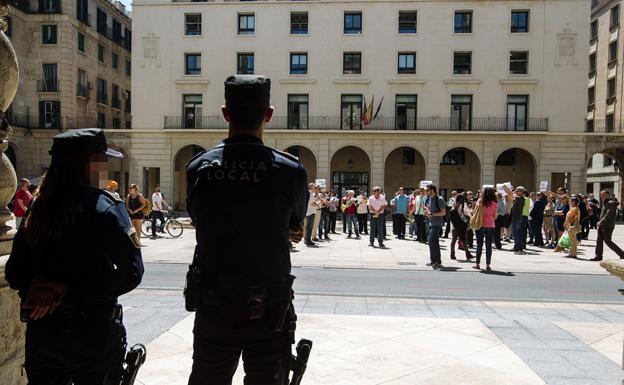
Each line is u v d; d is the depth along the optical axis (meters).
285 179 2.14
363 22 36.47
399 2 36.19
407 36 36.19
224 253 2.07
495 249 16.09
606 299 8.12
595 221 26.52
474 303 7.49
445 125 35.97
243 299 2.00
